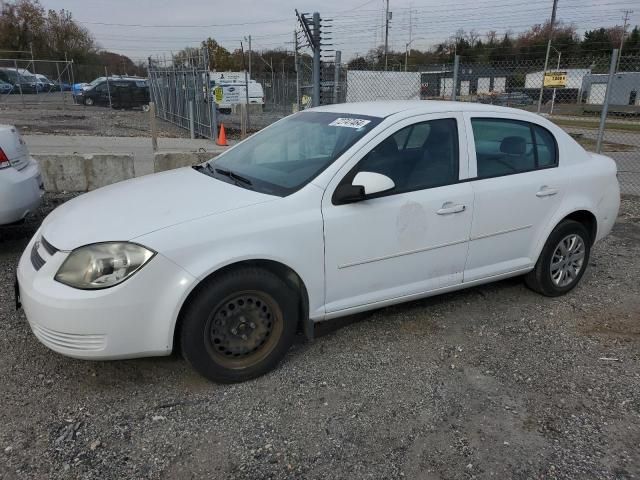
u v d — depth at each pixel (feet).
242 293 10.31
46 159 25.90
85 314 9.23
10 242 18.79
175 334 10.16
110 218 10.30
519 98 68.59
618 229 22.93
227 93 98.02
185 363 11.41
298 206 10.71
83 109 99.71
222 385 10.68
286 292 10.77
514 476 8.43
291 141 13.04
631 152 50.67
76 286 9.35
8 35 196.65
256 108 93.50
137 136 57.21
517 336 13.01
